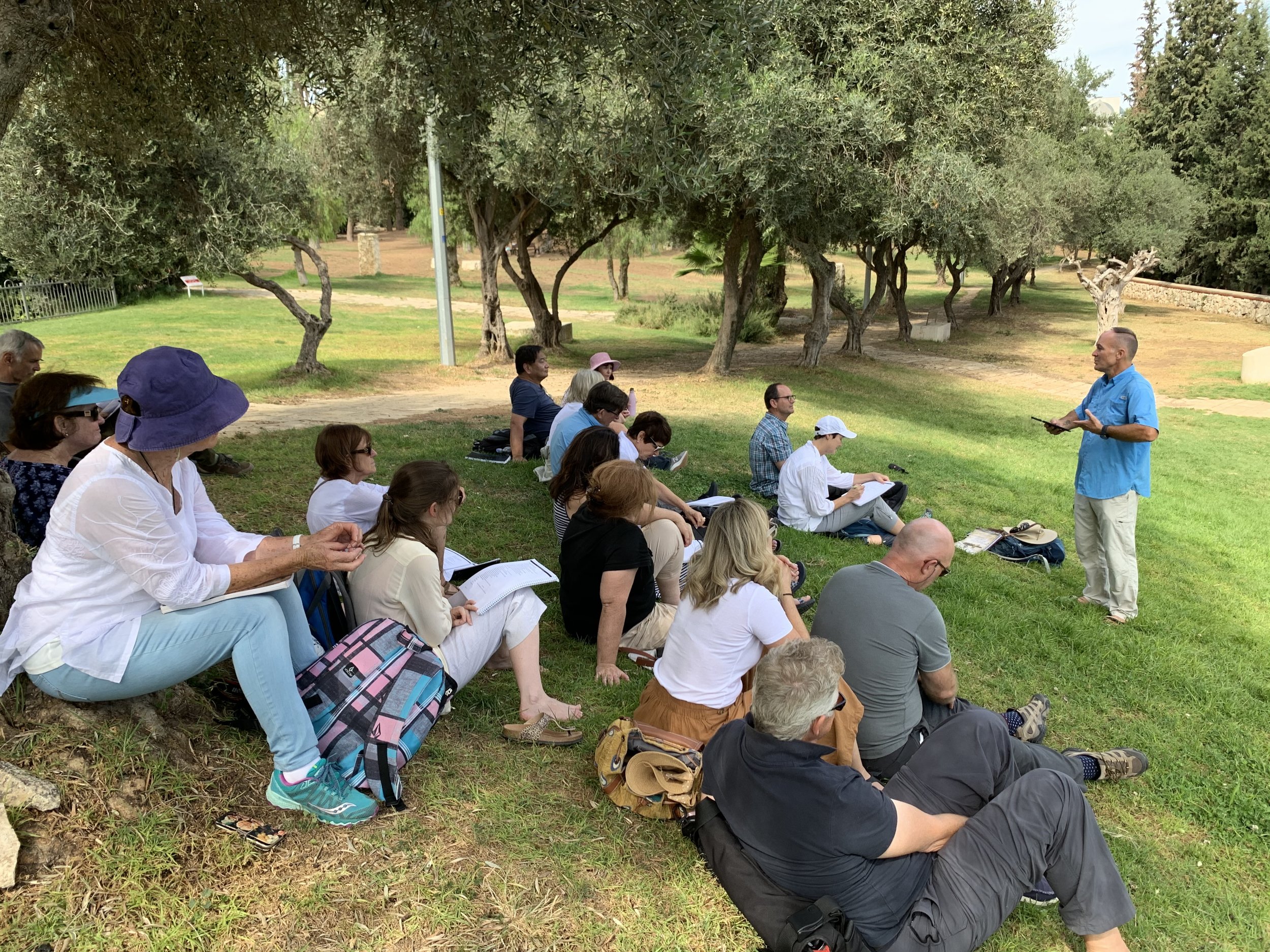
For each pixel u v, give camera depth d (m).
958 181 12.91
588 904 2.87
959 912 2.73
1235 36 46.34
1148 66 62.47
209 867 2.69
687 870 3.10
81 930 2.40
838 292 24.91
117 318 26.36
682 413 14.59
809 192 14.03
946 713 3.95
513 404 9.02
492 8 6.30
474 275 50.66
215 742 3.15
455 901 2.76
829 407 16.64
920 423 16.39
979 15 13.40
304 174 13.88
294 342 22.69
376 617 3.58
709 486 8.84
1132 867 3.63
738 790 2.81
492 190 18.53
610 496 4.38
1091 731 4.84
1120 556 6.46
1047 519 9.52
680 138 7.52
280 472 7.84
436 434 10.71
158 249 11.80
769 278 33.66
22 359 5.00
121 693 2.72
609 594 4.36
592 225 21.64
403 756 3.11
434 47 6.57
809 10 12.44
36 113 9.98
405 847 2.96
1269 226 41.94
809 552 7.00
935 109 13.20
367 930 2.61
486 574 3.97
